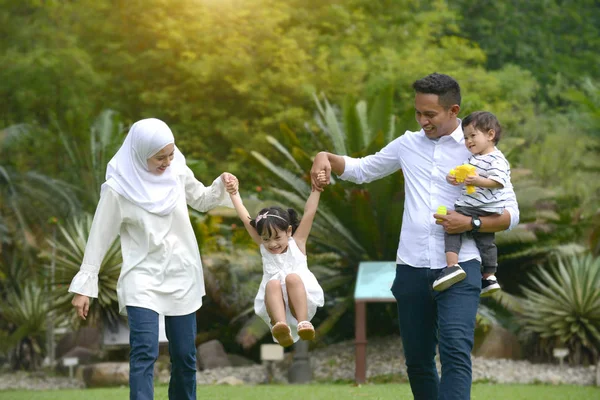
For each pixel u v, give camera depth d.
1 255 20.72
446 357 5.67
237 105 27.89
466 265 5.82
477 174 5.81
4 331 18.67
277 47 27.34
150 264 6.23
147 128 6.21
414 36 30.55
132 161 6.29
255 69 27.66
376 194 16.02
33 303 18.17
